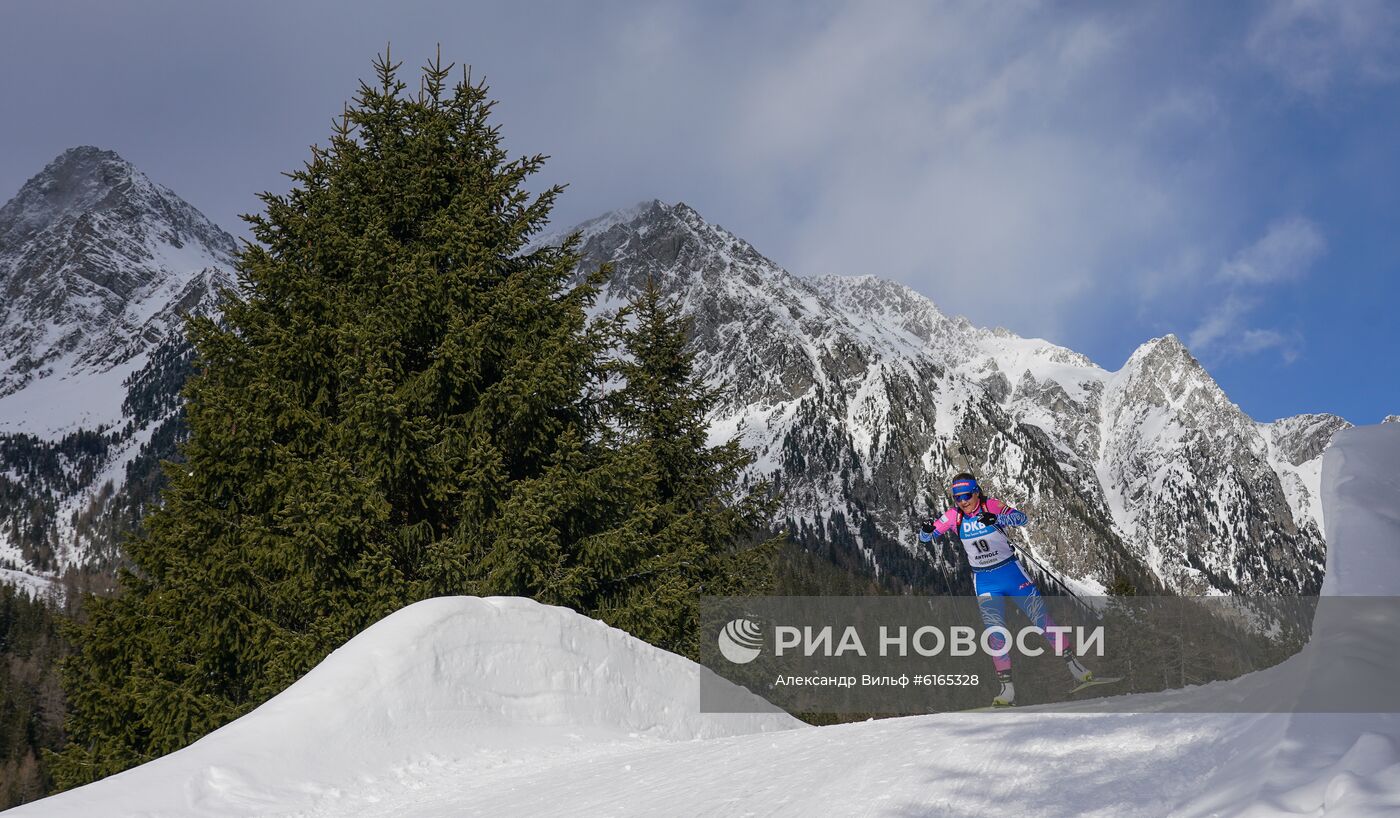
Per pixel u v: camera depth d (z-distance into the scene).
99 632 14.10
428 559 14.45
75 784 13.88
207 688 13.95
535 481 14.78
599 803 5.21
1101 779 3.16
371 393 14.22
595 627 10.10
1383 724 2.29
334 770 7.33
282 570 14.33
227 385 15.27
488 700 8.79
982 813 3.17
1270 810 2.10
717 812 4.31
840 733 5.73
